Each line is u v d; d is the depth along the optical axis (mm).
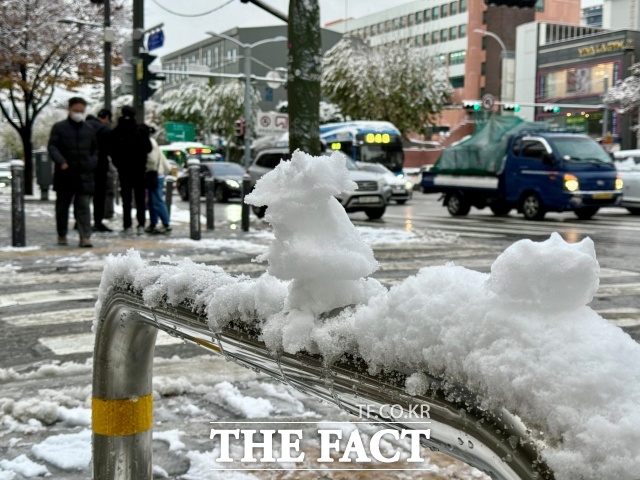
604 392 567
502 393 620
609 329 640
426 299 742
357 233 949
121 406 1451
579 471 547
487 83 79688
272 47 85688
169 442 2812
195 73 29766
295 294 925
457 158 18844
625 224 15336
